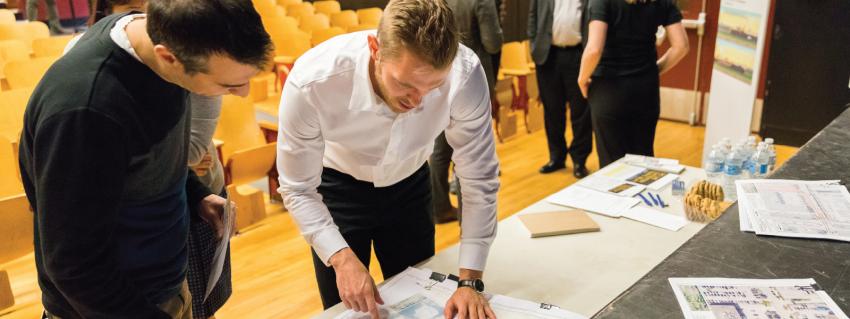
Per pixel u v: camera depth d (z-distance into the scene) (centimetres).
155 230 124
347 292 134
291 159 139
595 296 148
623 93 314
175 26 92
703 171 230
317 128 138
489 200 146
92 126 96
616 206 199
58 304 122
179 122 115
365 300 134
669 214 193
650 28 306
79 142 95
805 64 439
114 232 106
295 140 136
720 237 125
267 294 291
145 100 105
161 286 130
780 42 443
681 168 233
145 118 106
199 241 181
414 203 172
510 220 190
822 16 422
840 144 172
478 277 143
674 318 100
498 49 369
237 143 358
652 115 323
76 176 96
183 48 93
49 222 98
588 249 171
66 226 98
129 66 102
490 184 146
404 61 109
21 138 107
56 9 647
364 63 130
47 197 97
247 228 359
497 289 151
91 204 98
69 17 655
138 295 113
